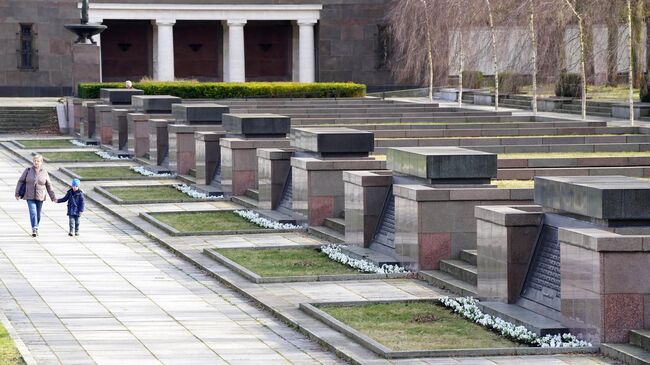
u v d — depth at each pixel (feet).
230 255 119.75
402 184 115.55
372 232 119.96
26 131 293.84
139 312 95.91
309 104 268.82
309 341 85.87
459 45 294.46
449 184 109.50
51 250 128.47
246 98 301.43
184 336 87.30
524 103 275.80
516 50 271.90
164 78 371.97
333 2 375.86
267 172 150.00
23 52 362.33
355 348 81.51
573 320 82.38
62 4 363.56
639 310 78.84
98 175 197.26
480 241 95.91
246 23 387.75
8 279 110.93
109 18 368.48
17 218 154.10
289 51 396.78
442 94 324.80
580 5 245.65
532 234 91.40
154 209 157.79
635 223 82.33
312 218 135.85
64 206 165.78
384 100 289.12
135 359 80.02
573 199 85.56
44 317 93.91
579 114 251.39
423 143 170.30
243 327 90.53
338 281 106.63
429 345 81.20
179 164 192.65
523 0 264.52
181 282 109.60
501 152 162.50
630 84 209.05
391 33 363.97
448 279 103.24
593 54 247.29
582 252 80.89
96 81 302.45
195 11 372.17
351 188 122.62
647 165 143.23
